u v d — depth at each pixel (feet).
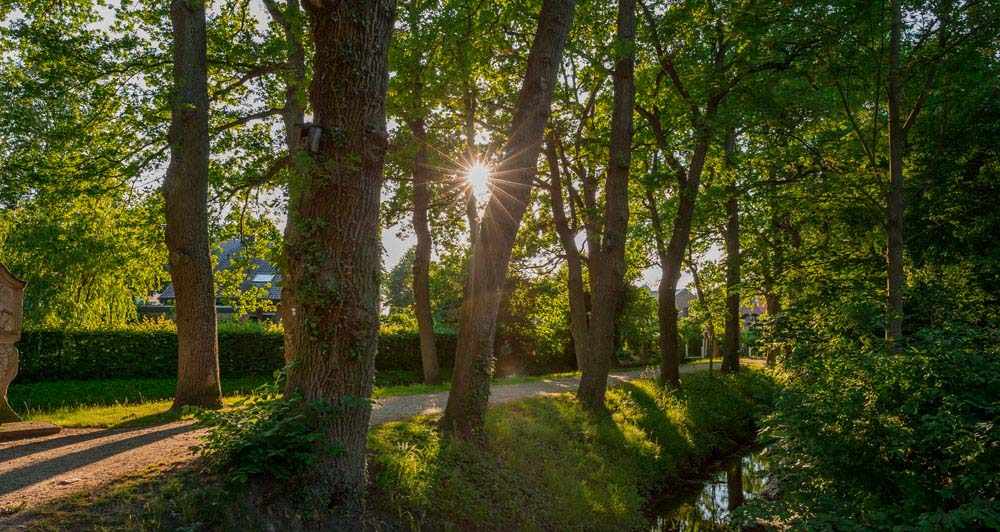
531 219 76.79
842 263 50.39
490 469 28.32
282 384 22.08
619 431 40.29
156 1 44.91
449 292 96.58
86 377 65.16
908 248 46.88
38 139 44.52
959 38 36.78
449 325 103.91
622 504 31.35
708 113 48.96
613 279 43.70
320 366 20.62
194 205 38.14
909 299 38.27
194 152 38.27
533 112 30.35
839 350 29.73
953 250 45.29
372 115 20.56
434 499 24.17
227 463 20.15
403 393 48.42
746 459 46.16
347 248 20.51
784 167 52.75
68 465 22.61
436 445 27.55
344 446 20.75
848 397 23.47
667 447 42.52
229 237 55.26
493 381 62.13
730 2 43.06
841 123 50.70
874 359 23.75
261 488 19.66
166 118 46.32
